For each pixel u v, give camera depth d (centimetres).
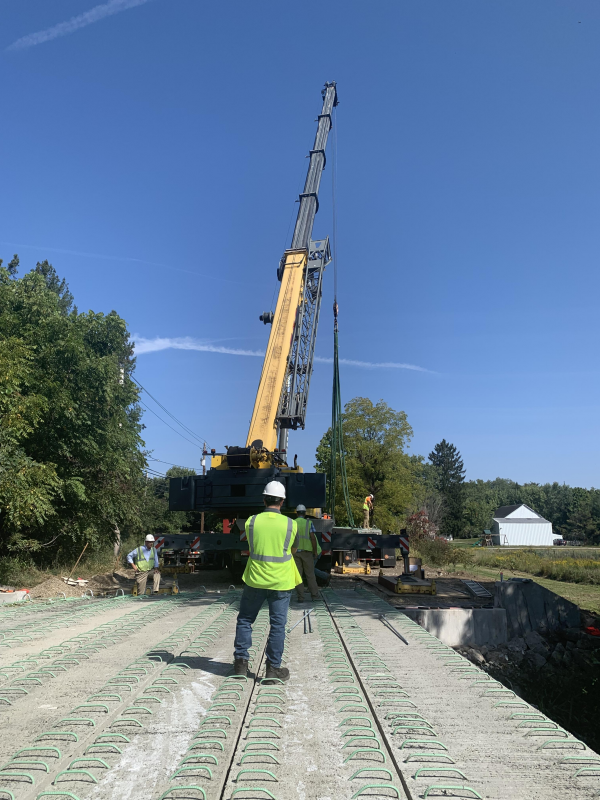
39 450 1806
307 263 1956
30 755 320
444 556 2572
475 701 423
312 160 2320
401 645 628
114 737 343
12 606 1059
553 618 1115
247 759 313
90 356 1912
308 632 702
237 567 1435
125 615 861
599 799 267
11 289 1814
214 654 570
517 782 285
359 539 1380
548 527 9206
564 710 900
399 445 4156
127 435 2103
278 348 1720
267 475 1378
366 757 316
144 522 3681
